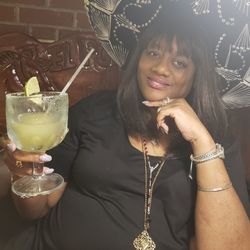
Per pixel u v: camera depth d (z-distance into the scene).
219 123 1.13
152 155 1.11
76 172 1.13
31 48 1.70
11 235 1.19
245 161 1.44
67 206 1.12
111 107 1.20
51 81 1.72
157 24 1.07
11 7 1.96
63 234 1.08
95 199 1.10
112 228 1.05
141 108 1.12
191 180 1.08
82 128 1.17
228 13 1.02
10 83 1.70
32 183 0.99
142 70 1.07
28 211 1.12
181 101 1.03
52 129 0.91
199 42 1.04
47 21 2.00
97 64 1.71
